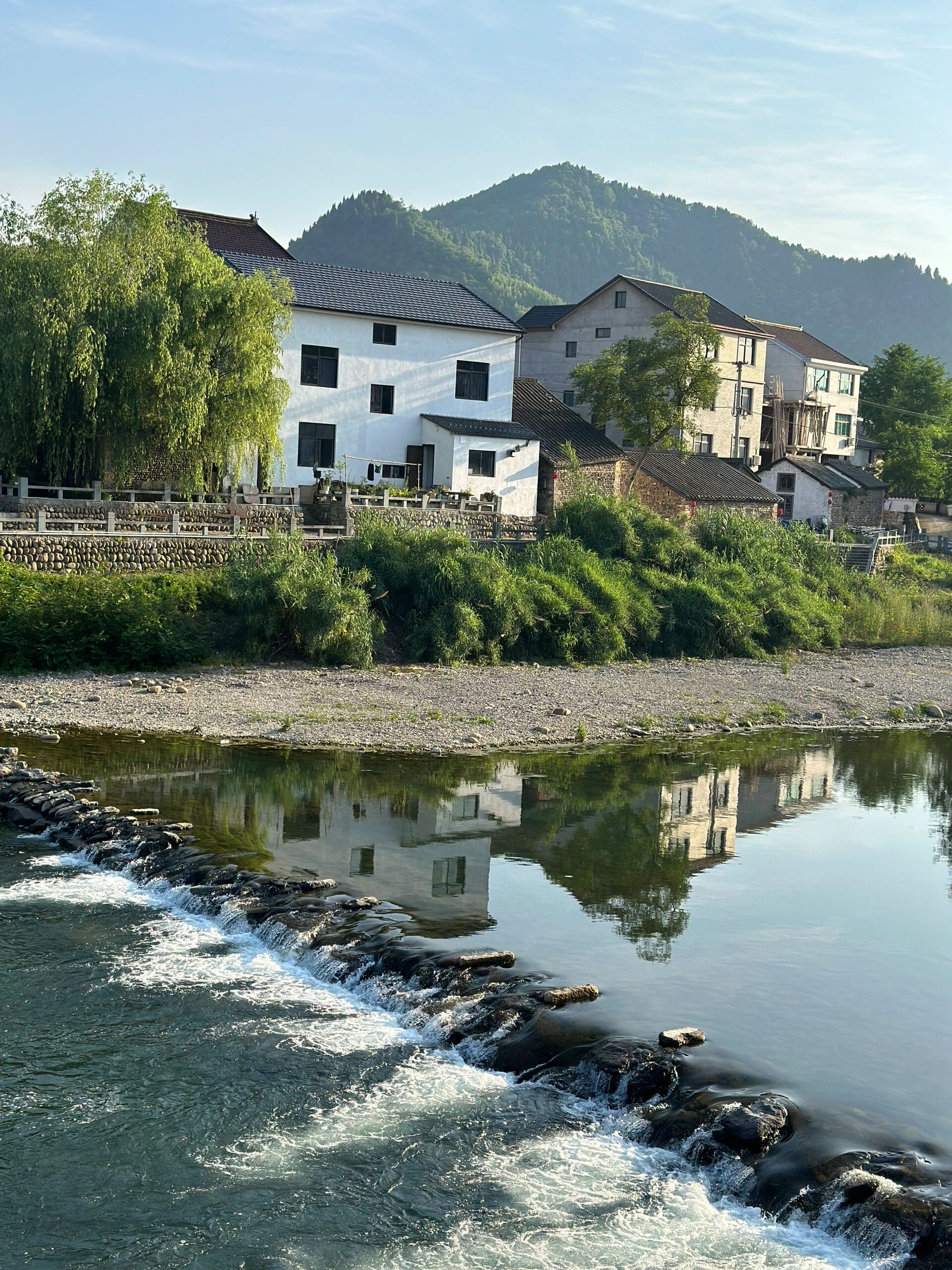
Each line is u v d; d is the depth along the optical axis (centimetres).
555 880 1516
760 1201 816
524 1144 892
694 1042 1020
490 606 3531
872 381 9275
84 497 3678
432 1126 916
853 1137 868
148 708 2488
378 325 4719
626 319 6569
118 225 3581
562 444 5322
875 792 2206
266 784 1931
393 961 1180
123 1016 1087
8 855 1530
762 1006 1127
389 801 1886
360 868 1502
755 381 7212
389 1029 1076
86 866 1502
